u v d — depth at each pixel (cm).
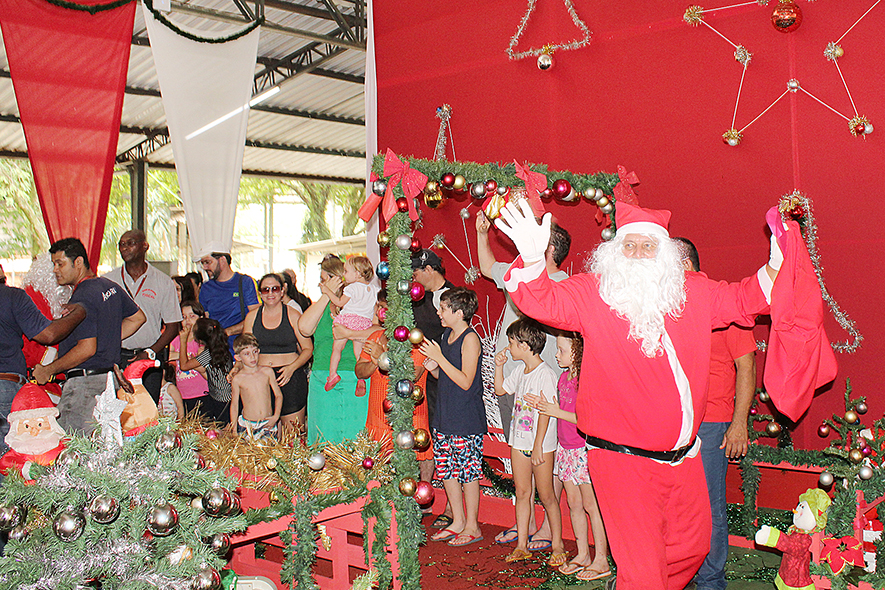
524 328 391
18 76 556
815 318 288
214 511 235
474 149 613
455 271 615
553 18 564
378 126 675
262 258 2422
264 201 2423
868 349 454
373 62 676
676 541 291
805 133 468
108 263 2152
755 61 482
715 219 502
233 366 540
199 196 730
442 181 332
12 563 210
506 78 592
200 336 540
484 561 406
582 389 294
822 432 447
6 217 2048
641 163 530
